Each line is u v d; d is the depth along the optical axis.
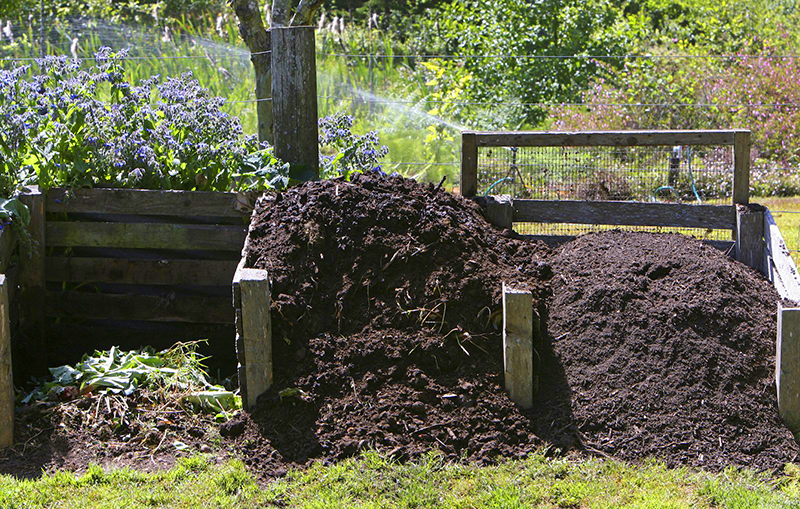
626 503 3.75
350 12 21.05
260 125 6.57
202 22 17.14
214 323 5.71
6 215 5.19
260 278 4.42
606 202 5.88
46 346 5.67
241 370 4.45
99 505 3.71
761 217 5.59
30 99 5.79
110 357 4.98
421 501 3.76
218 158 5.78
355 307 4.75
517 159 8.13
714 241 5.76
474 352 4.61
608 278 5.02
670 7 22.11
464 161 5.92
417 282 4.81
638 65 12.53
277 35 5.93
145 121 5.89
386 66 13.96
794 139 11.08
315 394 4.41
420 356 4.55
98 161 5.70
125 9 16.89
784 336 4.36
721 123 11.37
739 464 4.11
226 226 5.61
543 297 5.02
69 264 5.64
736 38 16.33
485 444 4.23
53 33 14.53
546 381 4.59
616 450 4.21
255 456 4.16
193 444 4.32
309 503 3.74
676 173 8.48
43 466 4.10
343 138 6.40
